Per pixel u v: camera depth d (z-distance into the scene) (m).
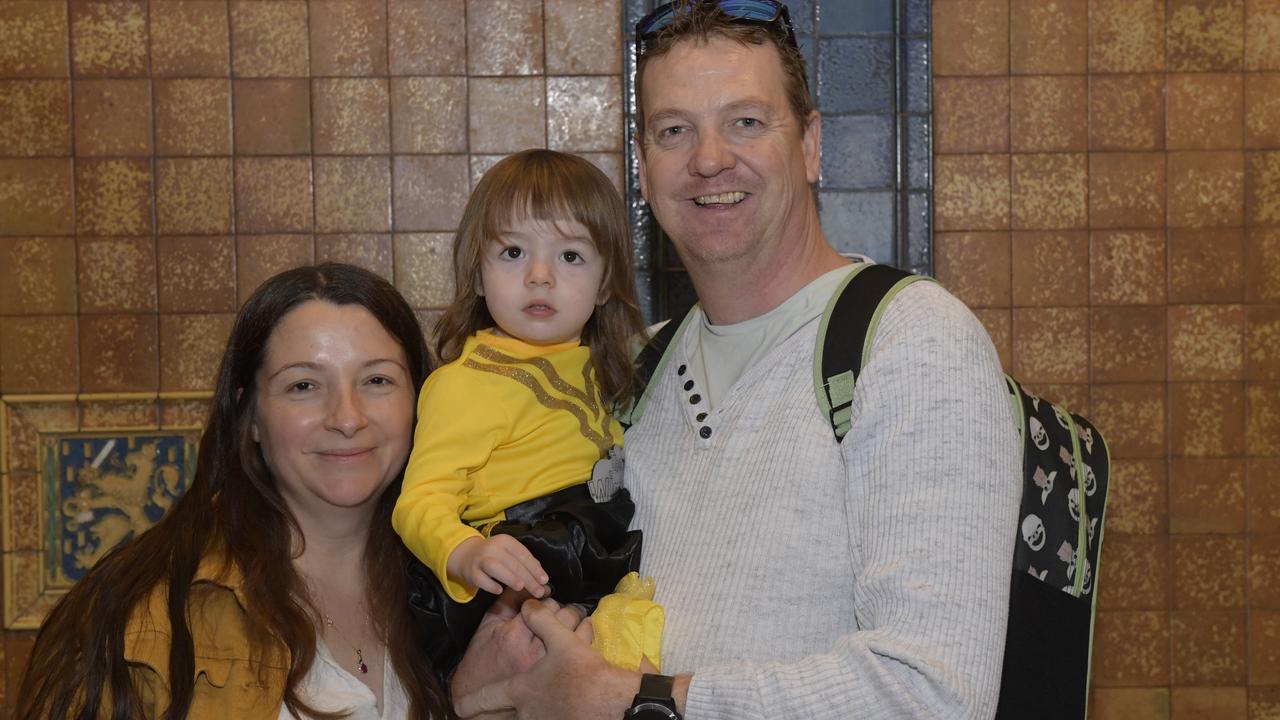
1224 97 3.24
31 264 3.21
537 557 1.69
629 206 3.22
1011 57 3.23
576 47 3.22
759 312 1.78
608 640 1.62
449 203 3.24
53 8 3.18
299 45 3.21
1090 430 1.84
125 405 3.23
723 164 1.68
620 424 1.93
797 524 1.58
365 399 1.74
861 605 1.49
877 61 3.25
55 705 1.62
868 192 3.27
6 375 3.23
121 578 1.68
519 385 1.80
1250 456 3.28
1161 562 3.29
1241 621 3.29
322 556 1.81
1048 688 1.64
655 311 3.23
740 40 1.72
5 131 3.20
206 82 3.20
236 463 1.77
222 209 3.22
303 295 1.75
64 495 3.23
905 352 1.54
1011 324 3.26
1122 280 3.26
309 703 1.65
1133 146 3.24
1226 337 3.27
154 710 1.63
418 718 1.76
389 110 3.22
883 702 1.37
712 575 1.63
